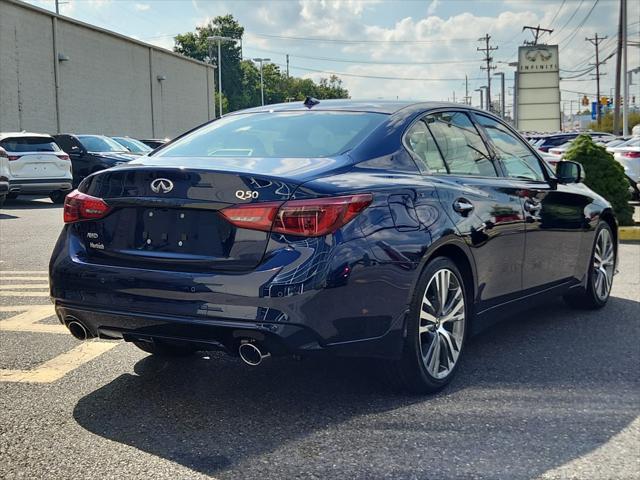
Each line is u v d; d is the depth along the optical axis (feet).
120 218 12.21
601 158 36.47
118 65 114.11
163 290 11.31
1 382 13.79
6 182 46.14
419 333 12.61
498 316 15.35
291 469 10.07
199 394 13.15
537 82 119.65
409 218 12.30
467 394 13.09
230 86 360.07
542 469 10.05
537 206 16.33
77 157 64.28
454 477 9.82
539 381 13.83
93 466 10.18
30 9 88.48
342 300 11.15
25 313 19.40
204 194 11.43
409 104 14.66
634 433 11.30
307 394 13.11
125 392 13.25
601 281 19.93
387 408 12.40
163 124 132.77
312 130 13.66
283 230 10.98
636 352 15.84
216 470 10.05
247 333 10.84
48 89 93.25
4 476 9.86
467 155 15.03
